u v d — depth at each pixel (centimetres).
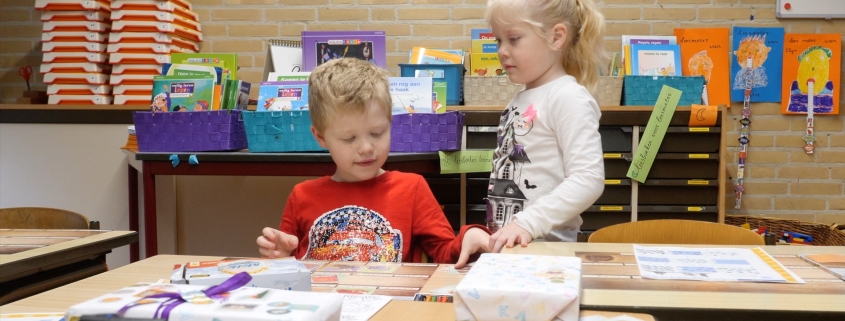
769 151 319
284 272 79
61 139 271
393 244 126
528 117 149
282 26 324
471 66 283
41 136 271
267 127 200
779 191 320
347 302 81
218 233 277
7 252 110
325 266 103
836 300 73
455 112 212
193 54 255
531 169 148
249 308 57
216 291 63
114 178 270
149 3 282
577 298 63
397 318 74
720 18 314
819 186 318
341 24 322
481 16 318
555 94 145
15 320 73
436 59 276
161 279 94
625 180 264
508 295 64
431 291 86
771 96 314
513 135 153
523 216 125
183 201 276
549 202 128
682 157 262
